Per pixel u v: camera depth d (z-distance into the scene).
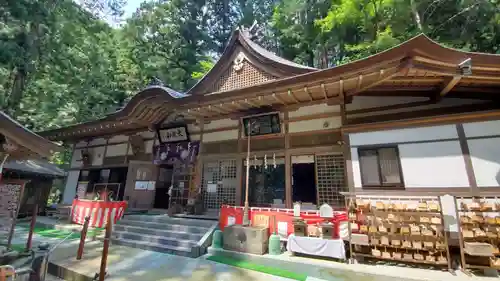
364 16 12.31
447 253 4.38
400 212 4.80
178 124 9.72
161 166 11.59
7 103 13.27
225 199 8.30
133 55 20.47
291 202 7.17
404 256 4.60
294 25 17.36
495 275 4.11
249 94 6.97
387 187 5.51
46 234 7.57
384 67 5.27
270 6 24.14
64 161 19.41
